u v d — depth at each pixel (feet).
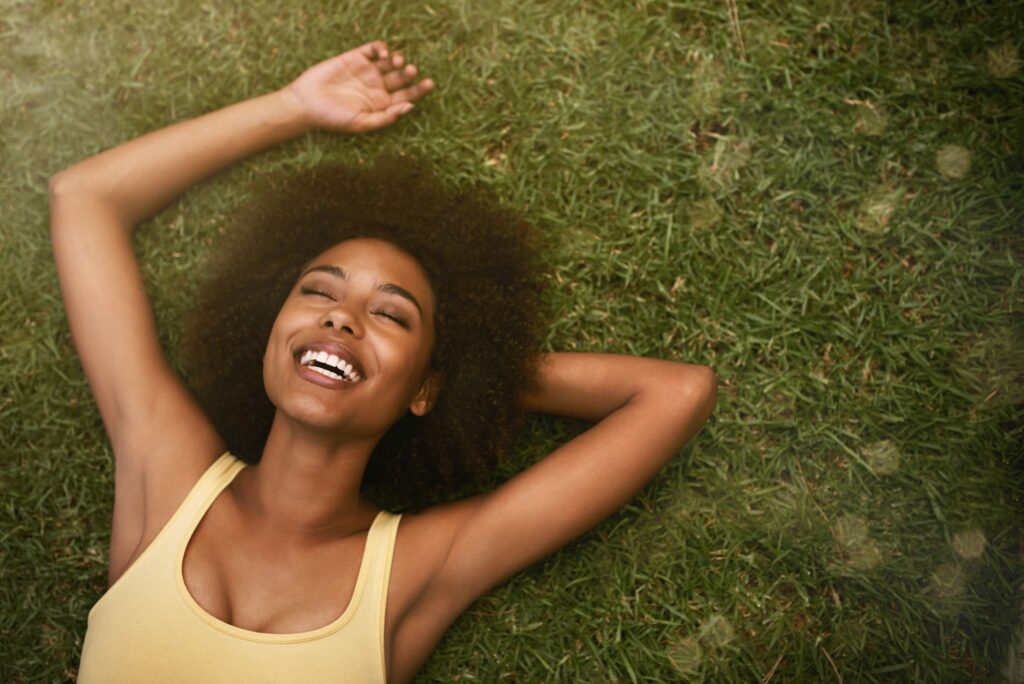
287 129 5.76
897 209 5.84
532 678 5.53
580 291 5.82
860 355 5.79
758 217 5.83
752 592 5.62
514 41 6.00
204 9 6.04
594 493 4.75
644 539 5.65
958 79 5.89
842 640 5.56
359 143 5.92
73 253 5.12
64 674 5.57
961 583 5.61
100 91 6.01
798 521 5.66
